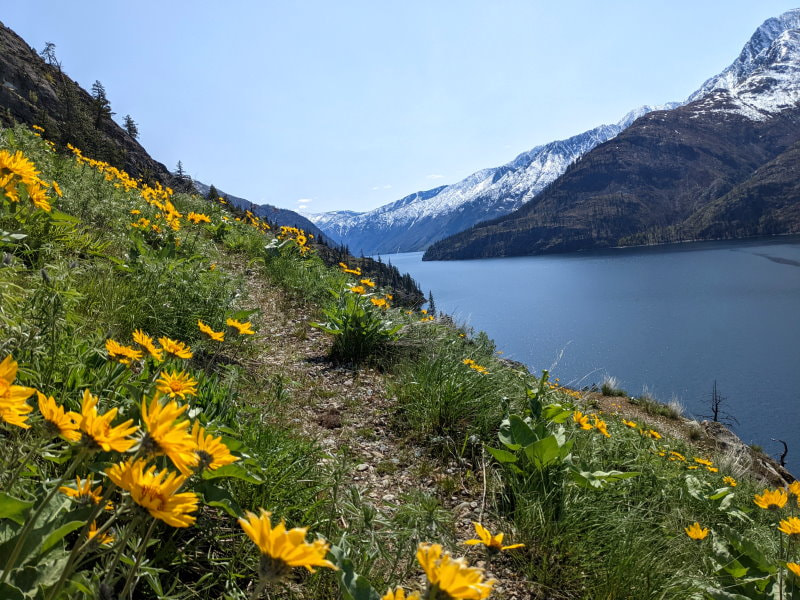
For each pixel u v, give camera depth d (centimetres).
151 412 85
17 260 304
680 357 8025
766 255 18675
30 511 122
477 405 431
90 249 488
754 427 5528
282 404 400
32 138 939
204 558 194
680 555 309
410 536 237
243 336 448
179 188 2081
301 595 207
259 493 238
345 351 558
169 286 450
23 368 187
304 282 818
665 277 16575
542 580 264
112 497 150
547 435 365
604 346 8675
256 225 1572
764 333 9281
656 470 462
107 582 104
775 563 315
